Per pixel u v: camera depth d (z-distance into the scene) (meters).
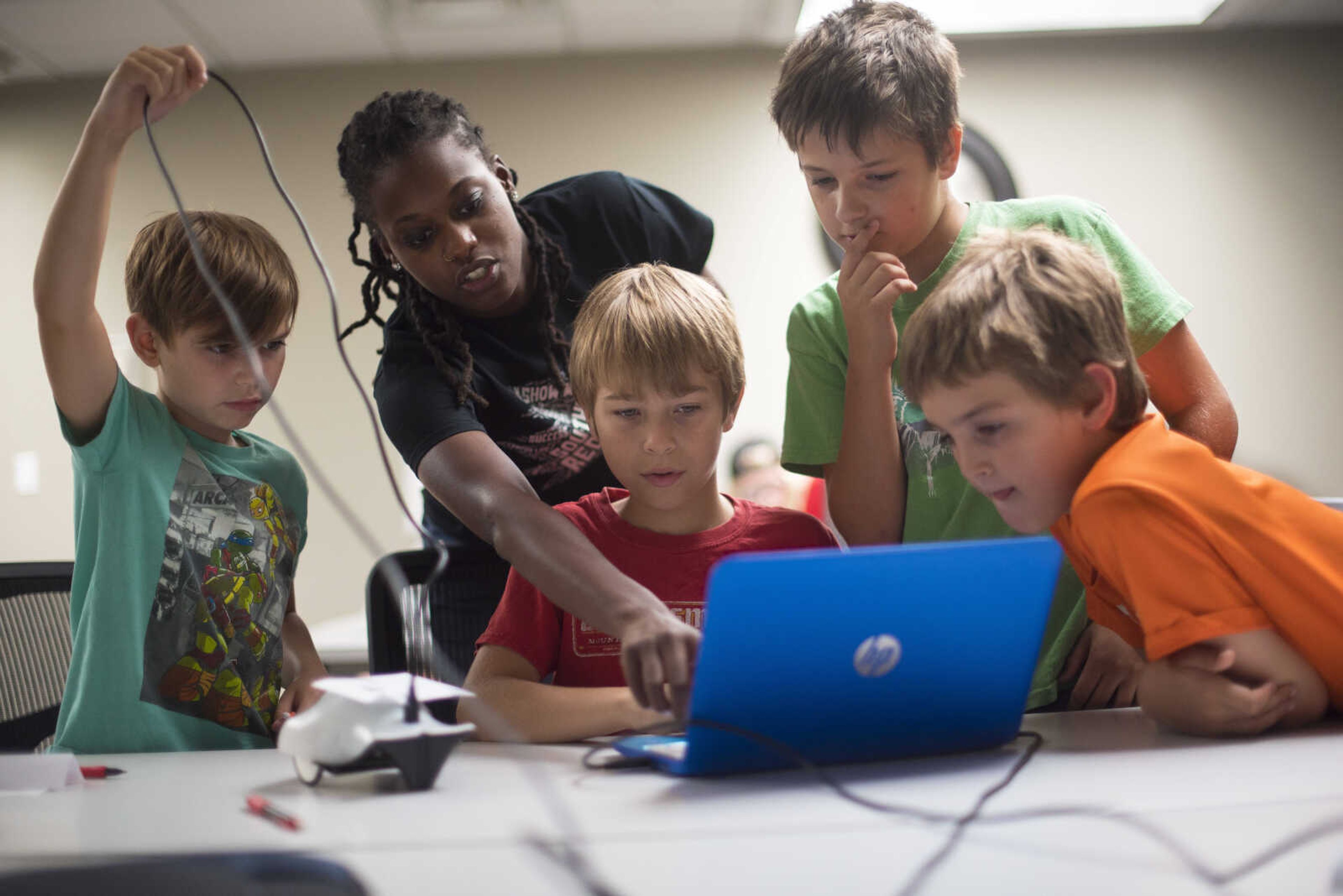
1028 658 0.74
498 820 0.58
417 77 3.38
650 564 1.09
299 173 3.36
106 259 3.32
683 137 3.35
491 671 1.00
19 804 0.67
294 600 1.31
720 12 3.11
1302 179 3.32
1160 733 0.81
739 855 0.50
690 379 1.05
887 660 0.68
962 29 3.27
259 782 0.73
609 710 0.87
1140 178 3.32
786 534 1.13
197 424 1.25
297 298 1.28
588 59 3.36
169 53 0.96
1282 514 0.80
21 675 1.34
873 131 1.09
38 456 3.47
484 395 1.27
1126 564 0.79
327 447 3.33
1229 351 3.31
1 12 2.97
